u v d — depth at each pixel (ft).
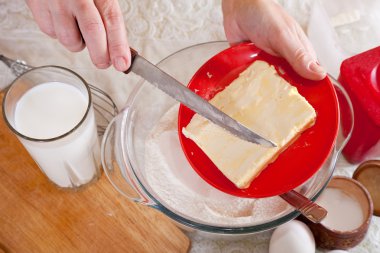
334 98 1.92
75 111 2.06
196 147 1.99
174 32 2.63
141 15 2.65
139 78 2.51
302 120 1.87
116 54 1.82
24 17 2.64
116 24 1.88
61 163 2.07
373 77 2.13
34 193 2.21
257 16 2.08
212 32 2.63
